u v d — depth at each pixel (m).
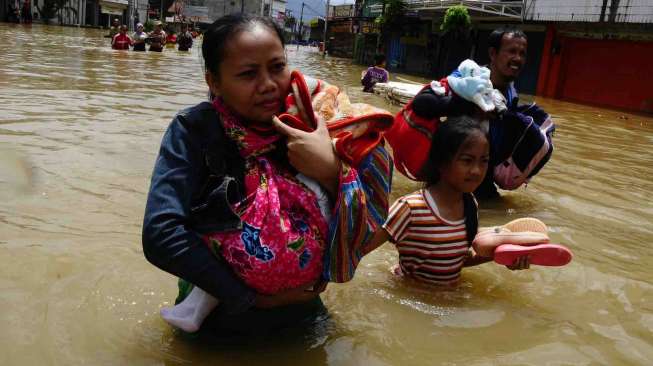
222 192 2.04
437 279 3.03
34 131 5.64
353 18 41.19
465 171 2.90
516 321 2.66
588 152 7.81
